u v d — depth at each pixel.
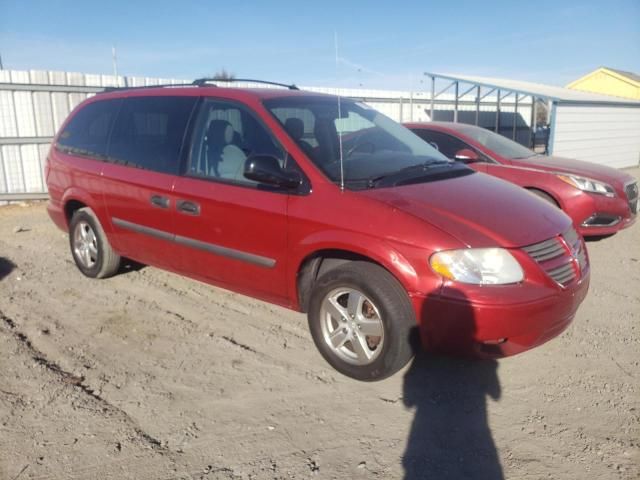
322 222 3.61
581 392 3.54
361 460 2.89
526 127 22.72
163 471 2.80
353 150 4.19
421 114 18.12
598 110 17.12
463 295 3.17
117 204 5.02
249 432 3.12
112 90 5.55
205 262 4.41
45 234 7.89
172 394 3.51
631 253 6.90
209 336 4.36
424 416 3.28
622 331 4.46
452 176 4.21
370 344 3.58
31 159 10.97
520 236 3.37
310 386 3.61
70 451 2.95
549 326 3.35
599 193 6.87
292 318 4.71
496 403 3.42
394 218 3.40
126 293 5.29
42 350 4.12
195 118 4.55
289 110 4.31
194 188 4.33
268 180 3.74
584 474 2.79
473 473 2.80
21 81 10.59
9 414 3.27
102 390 3.56
